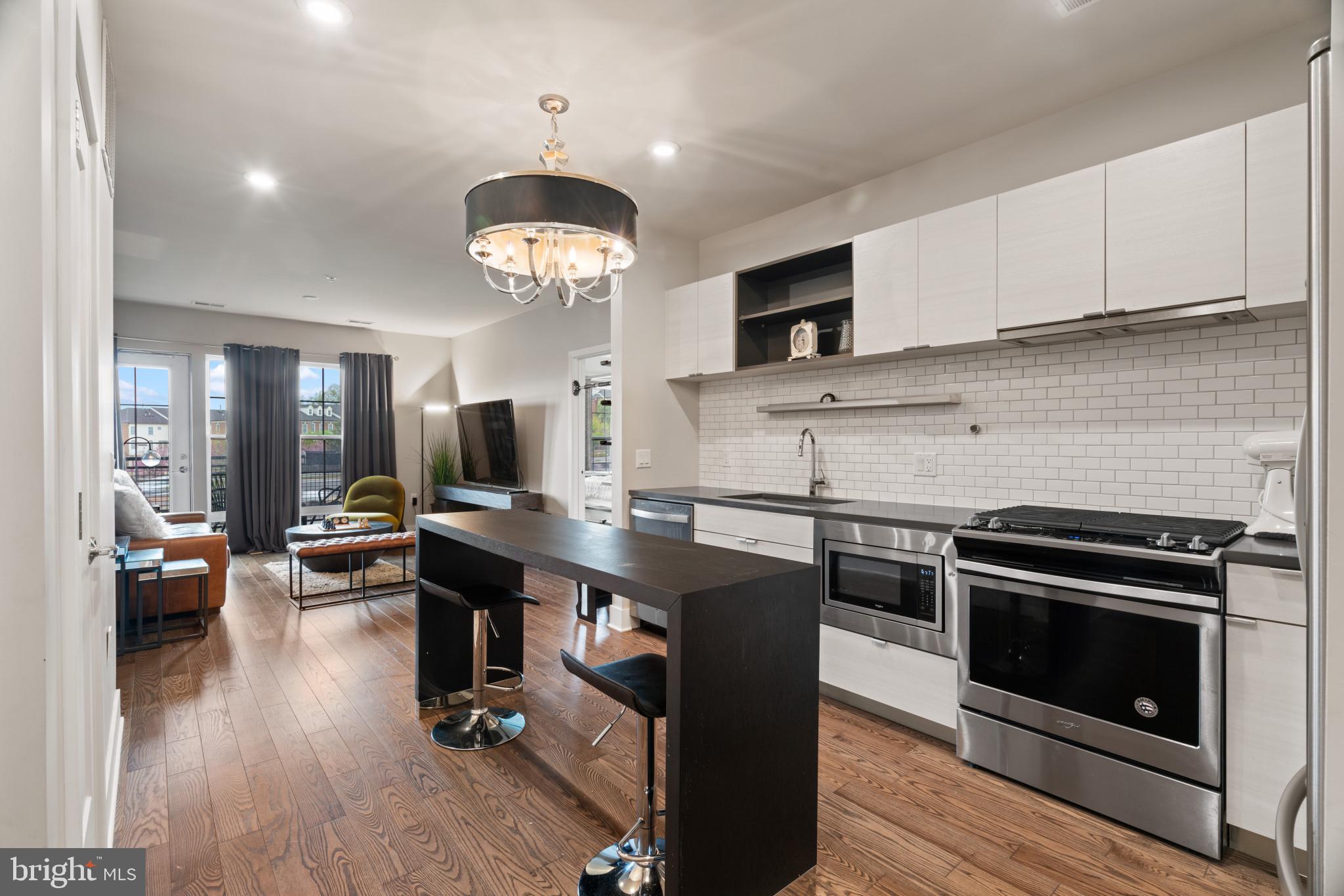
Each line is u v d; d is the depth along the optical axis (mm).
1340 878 674
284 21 2121
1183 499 2398
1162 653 1927
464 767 2344
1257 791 1792
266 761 2375
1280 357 2188
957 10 2090
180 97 2592
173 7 2039
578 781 2270
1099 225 2322
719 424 4336
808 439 3779
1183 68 2400
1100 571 2057
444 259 4848
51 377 943
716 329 3887
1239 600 1816
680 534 3701
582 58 2342
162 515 5562
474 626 2619
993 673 2312
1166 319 2172
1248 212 2006
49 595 925
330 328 7441
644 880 1704
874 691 2793
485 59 2346
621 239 2168
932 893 1723
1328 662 686
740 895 1554
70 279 1090
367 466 7492
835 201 3586
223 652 3578
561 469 6250
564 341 6223
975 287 2676
